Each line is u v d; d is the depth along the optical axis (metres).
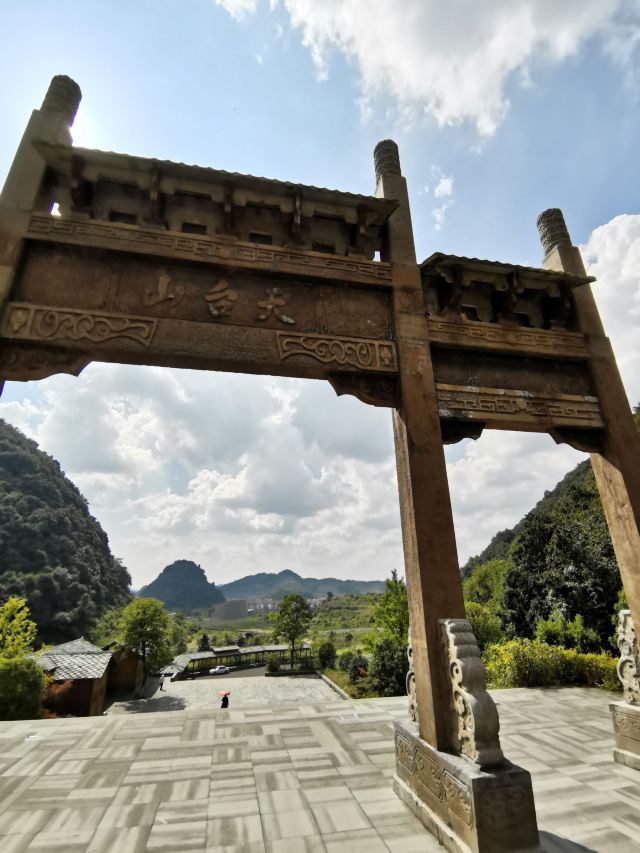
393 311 6.50
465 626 4.83
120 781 5.86
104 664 29.58
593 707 9.44
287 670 44.59
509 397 6.64
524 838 3.92
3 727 8.18
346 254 6.86
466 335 6.74
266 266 6.12
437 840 4.35
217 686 38.03
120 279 5.71
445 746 4.62
